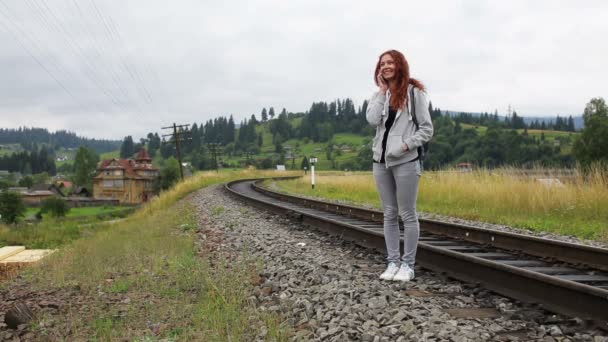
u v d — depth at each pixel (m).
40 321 4.92
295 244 8.61
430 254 6.23
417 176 5.46
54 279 7.35
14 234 25.95
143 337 4.23
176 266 6.97
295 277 5.91
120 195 148.38
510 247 7.23
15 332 4.64
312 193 25.41
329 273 5.89
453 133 106.75
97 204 117.06
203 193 28.89
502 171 15.90
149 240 10.48
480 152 93.81
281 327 4.10
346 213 13.72
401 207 5.54
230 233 10.38
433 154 100.44
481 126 199.12
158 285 6.11
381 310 4.27
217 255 7.89
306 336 3.88
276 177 59.41
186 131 67.88
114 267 7.68
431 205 15.29
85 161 185.25
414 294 4.95
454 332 3.58
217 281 5.82
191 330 4.31
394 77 5.34
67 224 29.36
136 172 153.75
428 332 3.59
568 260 6.25
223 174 53.62
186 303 5.21
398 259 5.70
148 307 5.18
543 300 4.38
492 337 3.57
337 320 4.07
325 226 10.09
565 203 12.20
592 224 10.38
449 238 8.46
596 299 3.85
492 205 13.56
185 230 12.05
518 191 13.29
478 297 4.83
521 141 92.56
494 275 5.04
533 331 3.74
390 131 5.41
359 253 7.58
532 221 11.23
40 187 156.50
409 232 5.55
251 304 4.96
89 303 5.55
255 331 4.14
